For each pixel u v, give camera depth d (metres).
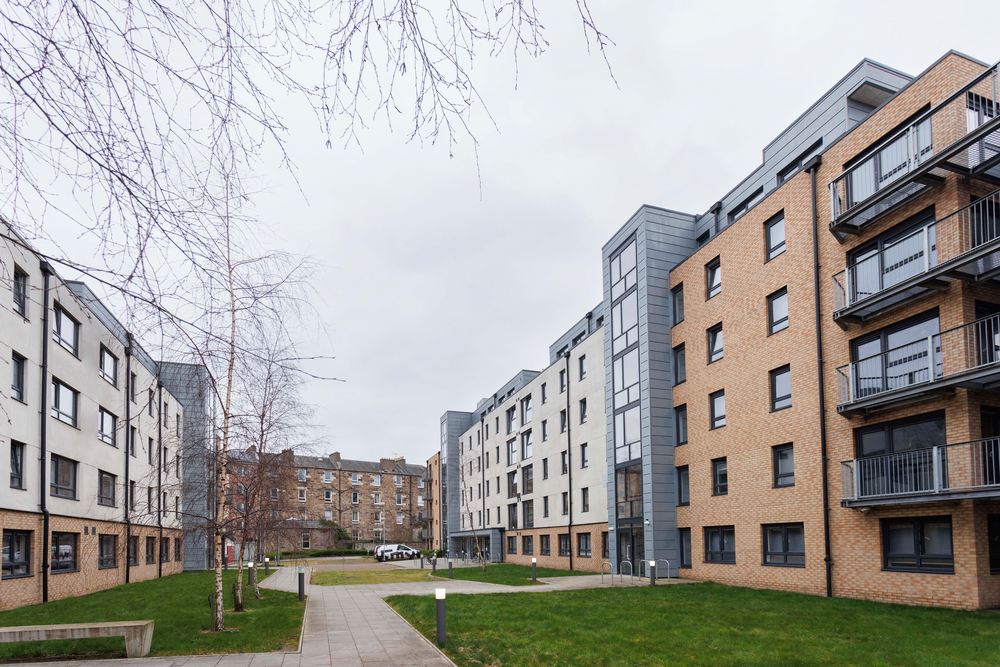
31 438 19.11
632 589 20.94
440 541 65.75
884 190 16.09
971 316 14.81
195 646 11.10
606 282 30.73
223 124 2.85
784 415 20.20
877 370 17.05
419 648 11.01
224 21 2.61
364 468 81.25
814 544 18.62
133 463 29.22
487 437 53.59
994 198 15.38
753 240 22.20
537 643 11.16
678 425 26.31
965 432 14.55
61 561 21.52
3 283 2.97
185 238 3.11
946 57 15.70
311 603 18.48
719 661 9.62
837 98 20.44
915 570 15.51
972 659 9.46
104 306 3.45
